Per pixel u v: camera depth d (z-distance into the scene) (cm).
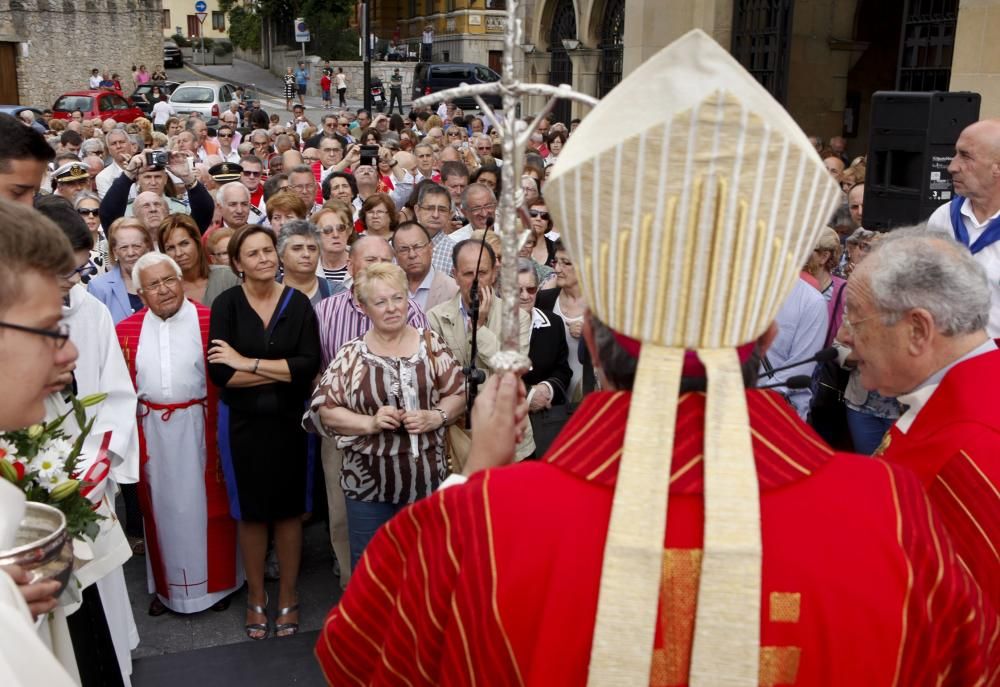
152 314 401
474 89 137
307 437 408
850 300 206
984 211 366
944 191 511
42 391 145
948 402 189
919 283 191
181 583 418
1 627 110
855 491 115
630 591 108
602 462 115
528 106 1495
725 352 113
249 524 403
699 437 114
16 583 140
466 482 121
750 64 1265
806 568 110
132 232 488
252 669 368
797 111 1336
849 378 392
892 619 111
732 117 103
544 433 376
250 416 391
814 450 117
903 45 1021
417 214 619
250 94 3844
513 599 112
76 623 262
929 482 184
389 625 127
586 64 1988
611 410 118
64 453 210
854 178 807
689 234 107
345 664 134
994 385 185
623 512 109
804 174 107
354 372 365
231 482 399
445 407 365
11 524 135
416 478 363
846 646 111
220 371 387
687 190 105
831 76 1339
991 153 352
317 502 503
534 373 412
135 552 483
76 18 3456
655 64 111
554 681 111
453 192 769
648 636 108
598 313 116
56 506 208
